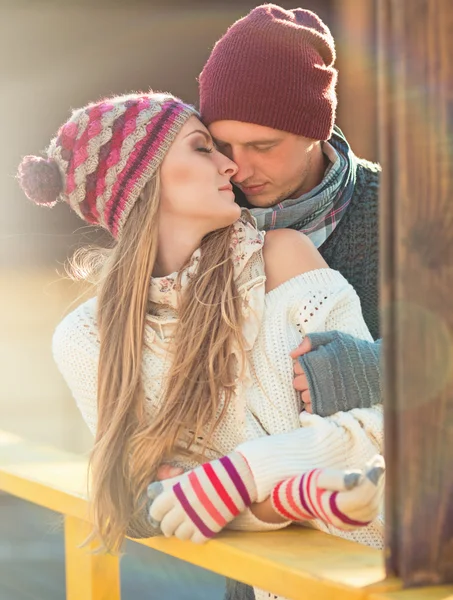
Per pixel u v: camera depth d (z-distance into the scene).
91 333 1.65
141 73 4.19
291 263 1.60
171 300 1.56
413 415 1.09
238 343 1.50
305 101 1.61
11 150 4.15
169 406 1.49
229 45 1.61
